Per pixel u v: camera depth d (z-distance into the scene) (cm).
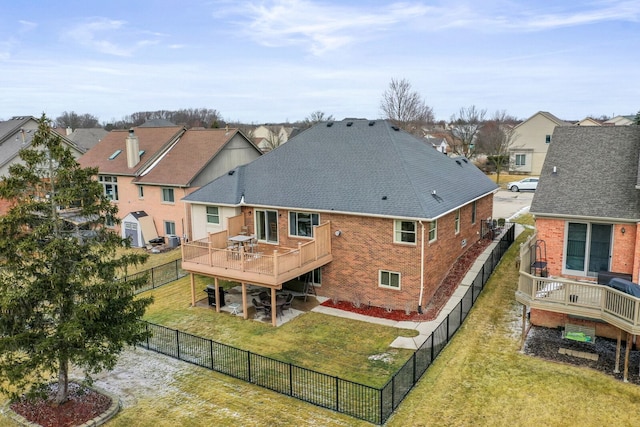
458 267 2292
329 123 2622
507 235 2645
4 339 1195
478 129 7012
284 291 2269
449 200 2139
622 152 1759
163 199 3359
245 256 2036
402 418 1248
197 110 13900
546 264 1656
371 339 1739
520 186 4741
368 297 2069
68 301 1294
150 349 1752
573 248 1677
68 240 1291
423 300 1952
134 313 1432
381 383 1430
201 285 2434
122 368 1617
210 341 1603
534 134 5922
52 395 1446
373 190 2080
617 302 1332
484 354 1545
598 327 1603
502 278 2166
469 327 1742
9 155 4169
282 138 9875
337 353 1645
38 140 1278
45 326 1326
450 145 8231
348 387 1416
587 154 1806
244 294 1973
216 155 3406
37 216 1289
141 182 3391
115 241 1395
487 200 2830
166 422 1292
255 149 3784
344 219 2081
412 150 2430
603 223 1605
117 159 3681
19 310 1244
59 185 1309
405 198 1970
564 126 1973
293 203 2195
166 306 2172
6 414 1363
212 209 2475
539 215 1681
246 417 1299
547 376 1392
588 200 1641
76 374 1588
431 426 1209
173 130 3778
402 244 1947
